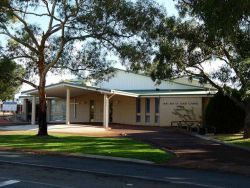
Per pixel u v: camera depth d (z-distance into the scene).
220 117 32.12
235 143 24.97
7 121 48.00
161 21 25.92
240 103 27.98
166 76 27.05
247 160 17.95
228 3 14.61
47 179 12.54
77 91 41.53
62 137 28.36
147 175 13.77
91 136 29.89
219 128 32.28
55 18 26.20
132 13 25.02
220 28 15.47
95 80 29.22
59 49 26.98
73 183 11.93
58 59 27.44
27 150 21.36
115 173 14.05
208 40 25.09
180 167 16.09
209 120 32.53
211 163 17.03
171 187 11.62
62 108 49.56
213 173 14.62
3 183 11.77
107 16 25.38
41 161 17.14
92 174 13.71
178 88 44.88
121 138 28.16
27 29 26.78
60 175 13.36
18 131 34.62
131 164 16.83
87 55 27.20
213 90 35.72
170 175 13.91
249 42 23.27
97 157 18.89
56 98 48.66
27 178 12.66
